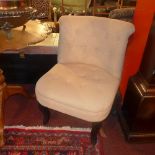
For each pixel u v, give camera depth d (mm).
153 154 1567
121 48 1498
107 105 1344
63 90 1387
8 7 1188
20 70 2105
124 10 2164
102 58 1605
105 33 1540
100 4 3279
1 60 2043
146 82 1470
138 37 1622
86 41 1599
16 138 1610
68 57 1638
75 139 1631
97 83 1454
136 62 1685
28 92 1995
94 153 1544
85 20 1562
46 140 1611
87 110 1321
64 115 1823
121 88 1972
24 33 1385
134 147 1609
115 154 1548
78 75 1519
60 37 1601
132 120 1569
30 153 1517
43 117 1731
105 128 1746
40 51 1985
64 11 3070
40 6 2637
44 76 1493
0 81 1488
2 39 1291
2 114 1522
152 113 1509
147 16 1475
